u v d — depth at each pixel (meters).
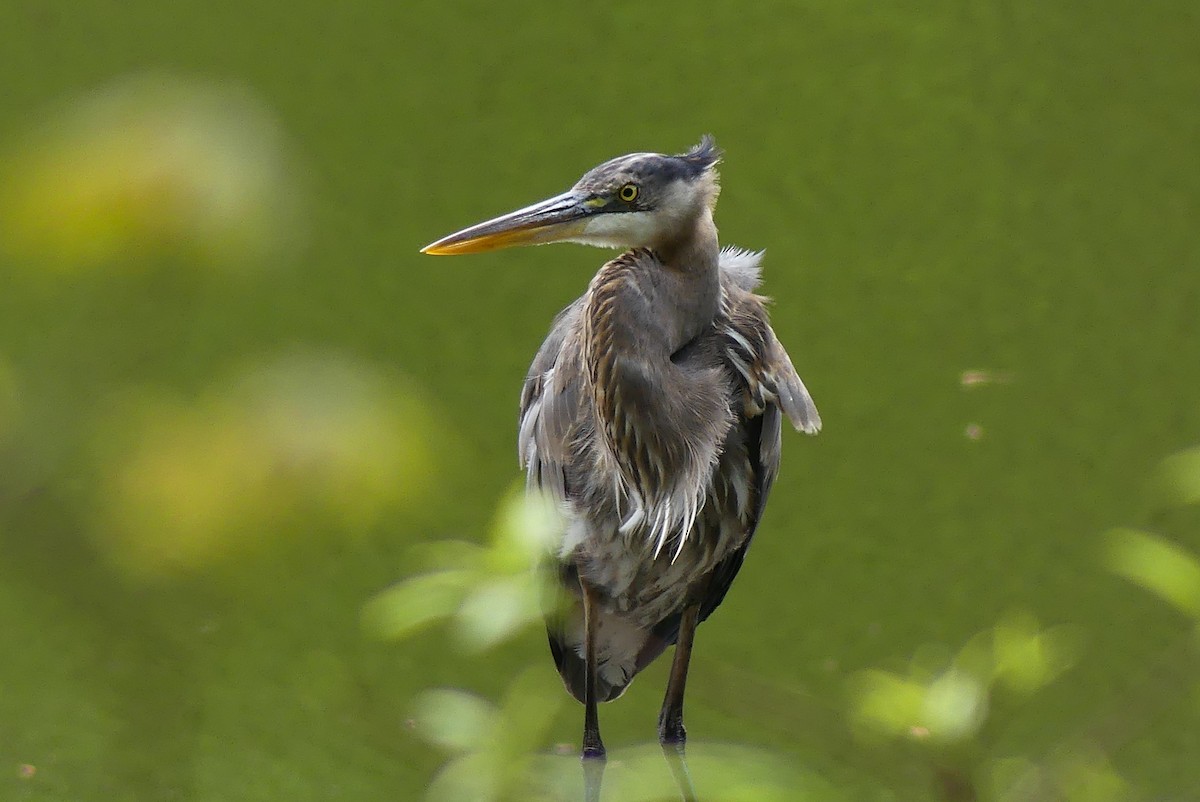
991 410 14.30
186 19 15.87
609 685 9.65
